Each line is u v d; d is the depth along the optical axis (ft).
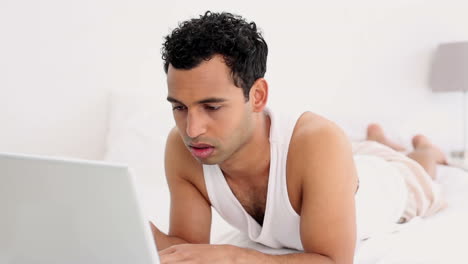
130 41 6.70
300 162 3.10
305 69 7.55
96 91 6.59
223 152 2.67
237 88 2.59
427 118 8.00
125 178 1.77
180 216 3.61
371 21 7.66
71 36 6.37
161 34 6.86
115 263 2.00
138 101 6.45
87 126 6.58
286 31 7.41
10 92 6.14
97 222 1.91
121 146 6.12
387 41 7.73
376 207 4.34
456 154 7.91
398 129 7.82
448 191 5.65
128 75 6.75
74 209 1.91
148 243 1.90
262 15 7.30
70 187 1.87
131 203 1.82
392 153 5.50
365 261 3.59
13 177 1.94
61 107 6.42
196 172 3.49
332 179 2.99
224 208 3.56
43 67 6.27
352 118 7.61
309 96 7.60
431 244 3.85
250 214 3.55
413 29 7.76
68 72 6.41
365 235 4.21
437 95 7.99
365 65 7.73
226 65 2.52
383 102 7.83
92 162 1.80
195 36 2.48
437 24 7.82
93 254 2.01
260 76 2.77
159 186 5.85
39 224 2.01
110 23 6.56
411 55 7.81
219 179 3.40
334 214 2.97
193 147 2.65
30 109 6.27
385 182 4.65
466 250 3.71
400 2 7.70
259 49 2.72
